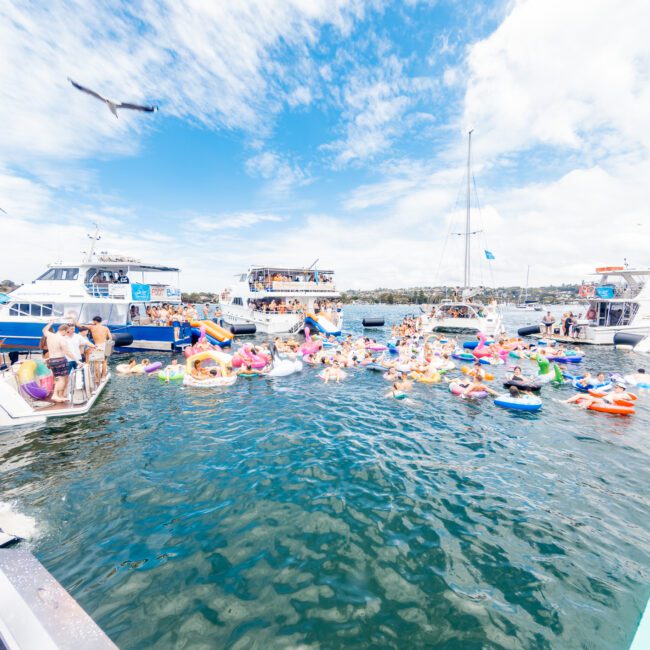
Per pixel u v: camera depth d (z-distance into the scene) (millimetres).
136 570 4988
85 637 2592
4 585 2947
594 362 22531
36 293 22297
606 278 31781
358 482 7535
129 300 22531
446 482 7605
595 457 8891
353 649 3918
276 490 7172
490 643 4008
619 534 5961
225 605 4453
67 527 5922
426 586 4812
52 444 9203
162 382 16062
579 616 4371
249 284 36250
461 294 39844
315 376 17672
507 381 15234
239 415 11734
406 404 13172
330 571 5047
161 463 8273
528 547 5613
